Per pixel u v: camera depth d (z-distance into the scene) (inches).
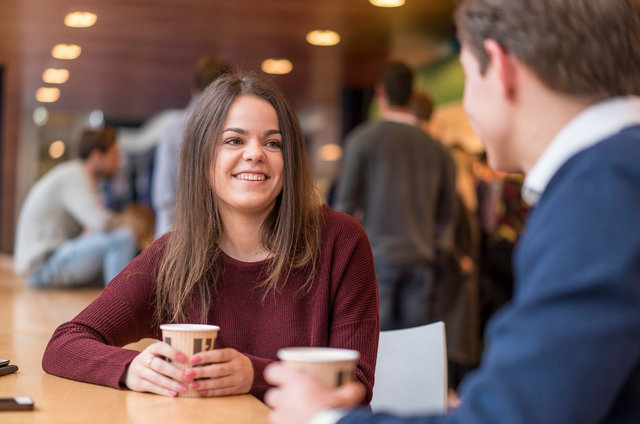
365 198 151.6
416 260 149.7
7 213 428.5
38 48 280.4
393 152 150.3
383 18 230.4
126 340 64.6
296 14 228.5
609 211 30.3
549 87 35.1
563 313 29.9
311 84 329.1
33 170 433.1
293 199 64.3
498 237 177.9
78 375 56.9
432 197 153.9
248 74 67.6
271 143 64.3
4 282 218.5
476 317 170.2
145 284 65.0
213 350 52.9
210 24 242.5
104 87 356.2
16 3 224.7
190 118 65.4
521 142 36.6
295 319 63.2
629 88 34.6
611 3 34.6
